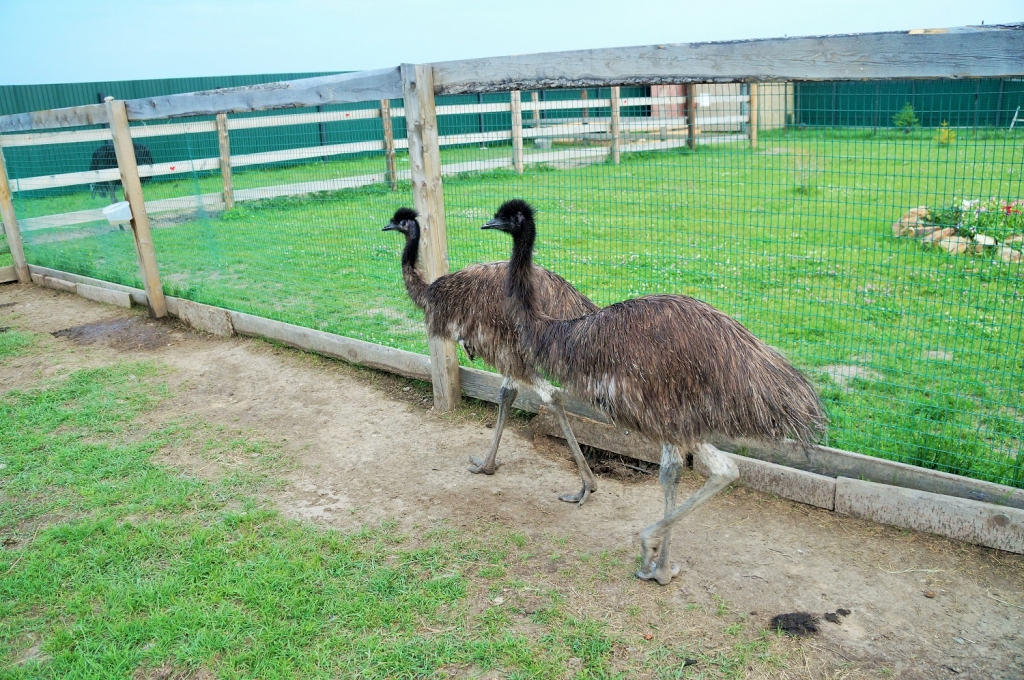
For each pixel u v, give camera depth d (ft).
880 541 12.78
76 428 18.37
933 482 13.14
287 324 23.24
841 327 20.57
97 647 10.94
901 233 29.45
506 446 16.89
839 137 19.40
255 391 20.48
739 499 14.26
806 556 12.50
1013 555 12.16
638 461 15.90
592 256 28.07
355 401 19.56
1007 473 13.56
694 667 10.25
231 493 15.16
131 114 25.52
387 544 13.29
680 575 12.18
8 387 21.24
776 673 10.10
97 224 35.58
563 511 14.25
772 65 12.53
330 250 32.09
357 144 46.01
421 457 16.53
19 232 33.96
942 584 11.65
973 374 17.56
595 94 60.34
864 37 11.59
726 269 26.07
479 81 16.31
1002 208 28.09
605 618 11.26
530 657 10.46
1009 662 10.11
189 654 10.71
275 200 37.27
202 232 36.22
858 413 16.11
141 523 14.14
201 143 52.42
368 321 24.36
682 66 13.48
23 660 10.83
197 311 25.64
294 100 19.77
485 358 14.71
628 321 11.05
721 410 10.30
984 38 10.66
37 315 28.81
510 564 12.62
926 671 10.02
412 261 16.42
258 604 11.71
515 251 12.41
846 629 10.84
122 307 28.96
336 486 15.40
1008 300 21.74
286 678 10.24
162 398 20.12
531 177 33.71
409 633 11.01
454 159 33.76
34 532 13.98
